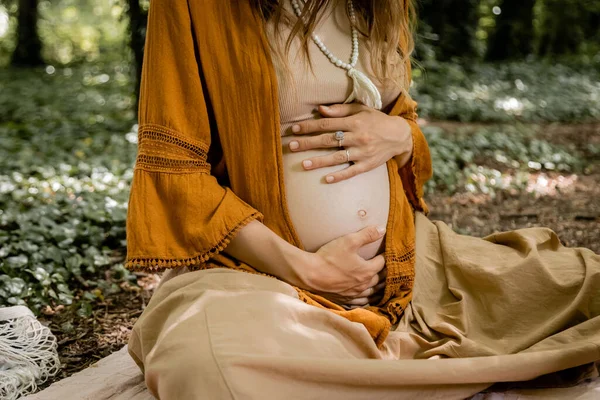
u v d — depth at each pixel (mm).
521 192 6695
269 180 2350
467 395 2137
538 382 2299
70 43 21672
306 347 2027
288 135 2443
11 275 3994
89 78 15898
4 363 2816
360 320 2301
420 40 15070
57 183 6289
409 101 2688
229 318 1997
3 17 20562
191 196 2279
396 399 2037
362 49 2510
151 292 4070
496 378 2107
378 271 2475
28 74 16516
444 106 11445
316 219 2395
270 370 1902
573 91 13844
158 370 1936
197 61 2361
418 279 2564
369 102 2465
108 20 24391
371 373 1975
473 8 16328
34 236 4465
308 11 2367
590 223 5445
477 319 2471
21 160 7242
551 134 9867
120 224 5035
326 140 2402
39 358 2912
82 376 2658
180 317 2027
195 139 2330
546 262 2541
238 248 2301
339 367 1953
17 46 18312
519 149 8359
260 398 1865
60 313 3752
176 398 1892
